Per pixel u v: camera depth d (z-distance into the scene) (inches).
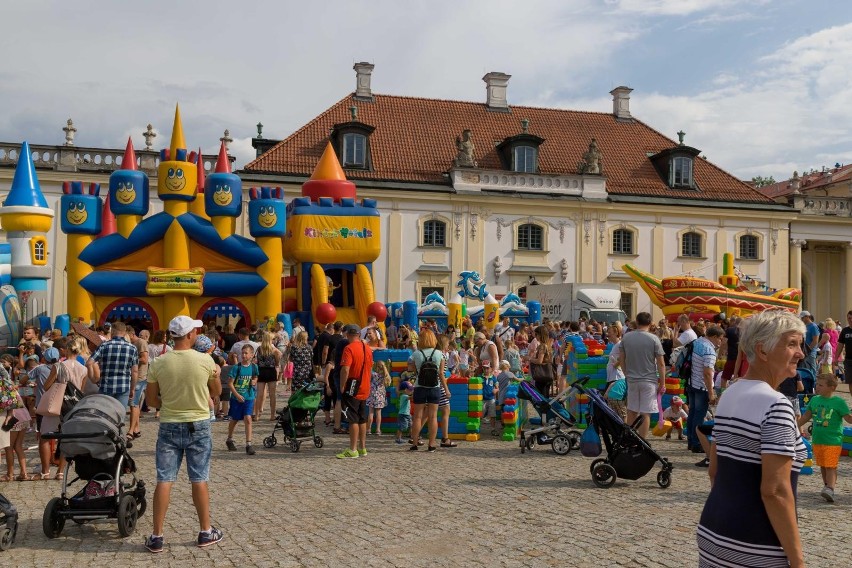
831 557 270.4
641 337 437.7
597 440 438.3
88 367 424.2
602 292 1259.2
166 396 281.6
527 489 384.2
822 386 368.2
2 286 904.9
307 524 312.7
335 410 594.2
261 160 1477.6
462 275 1192.8
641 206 1611.7
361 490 381.4
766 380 145.5
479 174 1546.5
